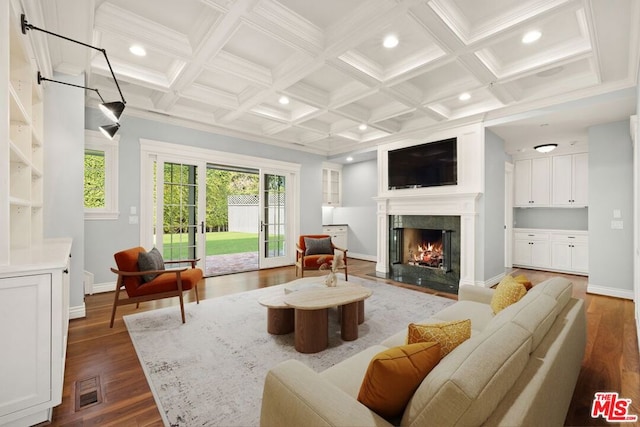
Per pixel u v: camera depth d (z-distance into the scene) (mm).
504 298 1951
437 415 802
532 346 1171
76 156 3035
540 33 2561
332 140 6445
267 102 4340
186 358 2244
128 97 3992
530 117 3844
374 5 2166
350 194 7617
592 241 4172
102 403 1727
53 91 2922
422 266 5125
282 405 1002
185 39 2664
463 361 884
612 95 3260
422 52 2852
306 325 2346
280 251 6094
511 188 6113
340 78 3520
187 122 4750
